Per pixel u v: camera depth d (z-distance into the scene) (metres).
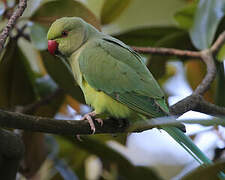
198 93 7.22
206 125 4.01
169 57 8.77
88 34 7.63
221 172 4.77
